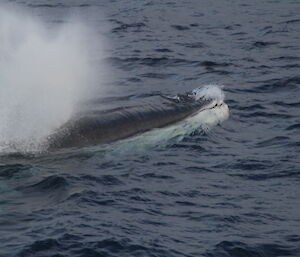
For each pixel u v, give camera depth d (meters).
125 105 75.25
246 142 72.62
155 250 50.25
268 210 57.06
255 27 139.25
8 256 48.72
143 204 57.53
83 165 64.50
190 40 127.62
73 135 68.88
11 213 54.88
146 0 178.50
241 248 50.97
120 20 149.88
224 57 113.25
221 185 61.97
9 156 65.44
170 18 151.38
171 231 53.09
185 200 58.69
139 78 100.19
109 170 63.91
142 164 65.69
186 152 69.06
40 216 54.44
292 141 72.75
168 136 71.88
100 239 51.22
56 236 51.25
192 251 50.38
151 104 76.06
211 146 70.81
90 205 56.72
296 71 102.81
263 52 116.81
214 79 99.44
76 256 49.28
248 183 62.50
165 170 64.75
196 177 63.56
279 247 51.31
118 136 70.25
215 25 142.50
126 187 60.56
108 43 125.81
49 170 62.94
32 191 58.91
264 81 97.50
